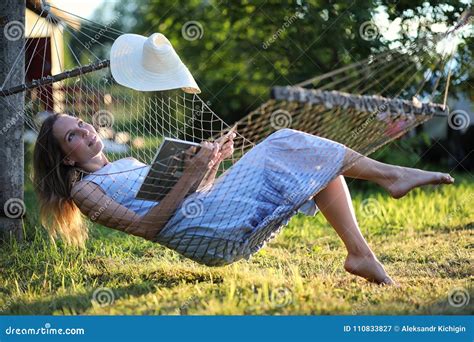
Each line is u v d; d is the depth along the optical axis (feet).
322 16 34.63
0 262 19.45
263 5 38.40
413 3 31.94
